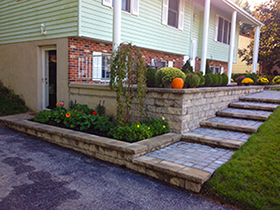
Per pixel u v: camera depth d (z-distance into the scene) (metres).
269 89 11.18
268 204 2.65
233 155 3.83
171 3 10.61
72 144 4.87
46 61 8.08
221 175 3.19
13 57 8.84
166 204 2.84
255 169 3.25
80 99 6.82
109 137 4.70
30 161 4.16
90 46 7.48
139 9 8.76
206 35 8.69
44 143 5.27
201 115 5.70
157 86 5.76
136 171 3.79
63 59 7.09
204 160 3.71
